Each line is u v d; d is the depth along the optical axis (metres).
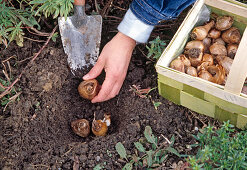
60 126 0.90
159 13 0.85
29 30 0.96
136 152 0.85
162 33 1.00
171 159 0.85
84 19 0.91
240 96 0.75
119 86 0.91
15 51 0.94
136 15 0.86
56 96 0.92
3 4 0.86
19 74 0.92
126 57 0.89
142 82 0.95
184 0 0.84
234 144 0.75
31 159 0.85
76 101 0.93
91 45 0.93
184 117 0.90
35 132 0.87
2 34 0.85
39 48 0.95
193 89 0.79
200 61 0.87
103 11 0.99
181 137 0.88
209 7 0.88
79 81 0.94
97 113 0.93
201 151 0.76
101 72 0.96
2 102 0.88
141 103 0.92
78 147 0.86
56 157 0.85
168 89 0.83
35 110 0.90
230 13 0.87
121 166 0.85
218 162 0.77
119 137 0.87
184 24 0.84
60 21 0.90
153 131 0.89
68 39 0.92
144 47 0.99
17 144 0.85
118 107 0.93
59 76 0.92
